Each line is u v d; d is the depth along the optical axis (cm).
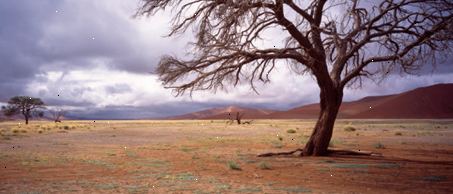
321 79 1750
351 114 17575
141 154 2089
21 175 1323
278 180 1233
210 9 1533
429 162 1669
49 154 2048
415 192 1029
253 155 2025
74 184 1141
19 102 10100
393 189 1075
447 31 1491
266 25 1546
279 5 1491
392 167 1513
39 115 10531
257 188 1080
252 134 4212
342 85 1802
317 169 1480
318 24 1694
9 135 3666
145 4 1599
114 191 1032
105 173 1382
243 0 1403
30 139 3238
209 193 1005
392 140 3098
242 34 1494
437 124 7638
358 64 1794
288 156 1933
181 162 1727
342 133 4209
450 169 1462
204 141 3159
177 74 1540
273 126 6725
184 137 3725
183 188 1077
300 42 1641
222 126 6806
